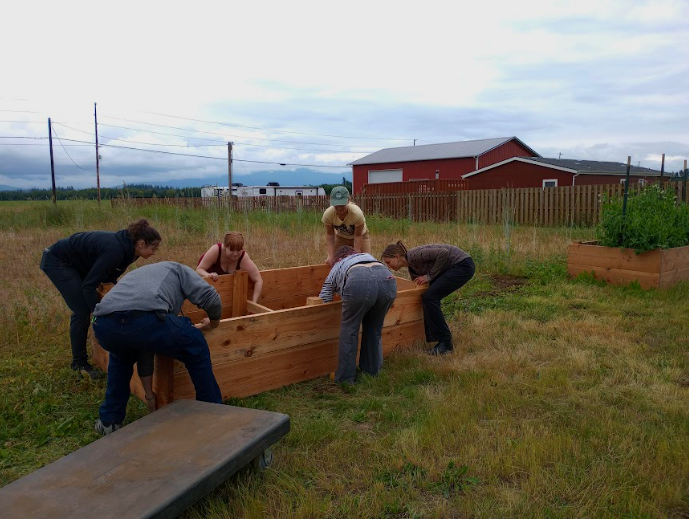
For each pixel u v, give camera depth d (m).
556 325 5.89
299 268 6.00
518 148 36.88
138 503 2.21
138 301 3.13
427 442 3.32
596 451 3.21
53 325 5.74
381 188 25.34
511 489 2.85
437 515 2.65
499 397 3.97
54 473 2.43
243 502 2.73
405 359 4.86
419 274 5.22
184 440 2.71
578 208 16.83
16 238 13.43
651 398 3.99
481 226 16.33
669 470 2.98
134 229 3.99
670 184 13.62
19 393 4.09
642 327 5.78
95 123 35.47
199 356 3.39
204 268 5.29
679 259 7.71
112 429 3.48
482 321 6.11
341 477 3.02
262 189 42.00
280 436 2.91
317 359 4.55
